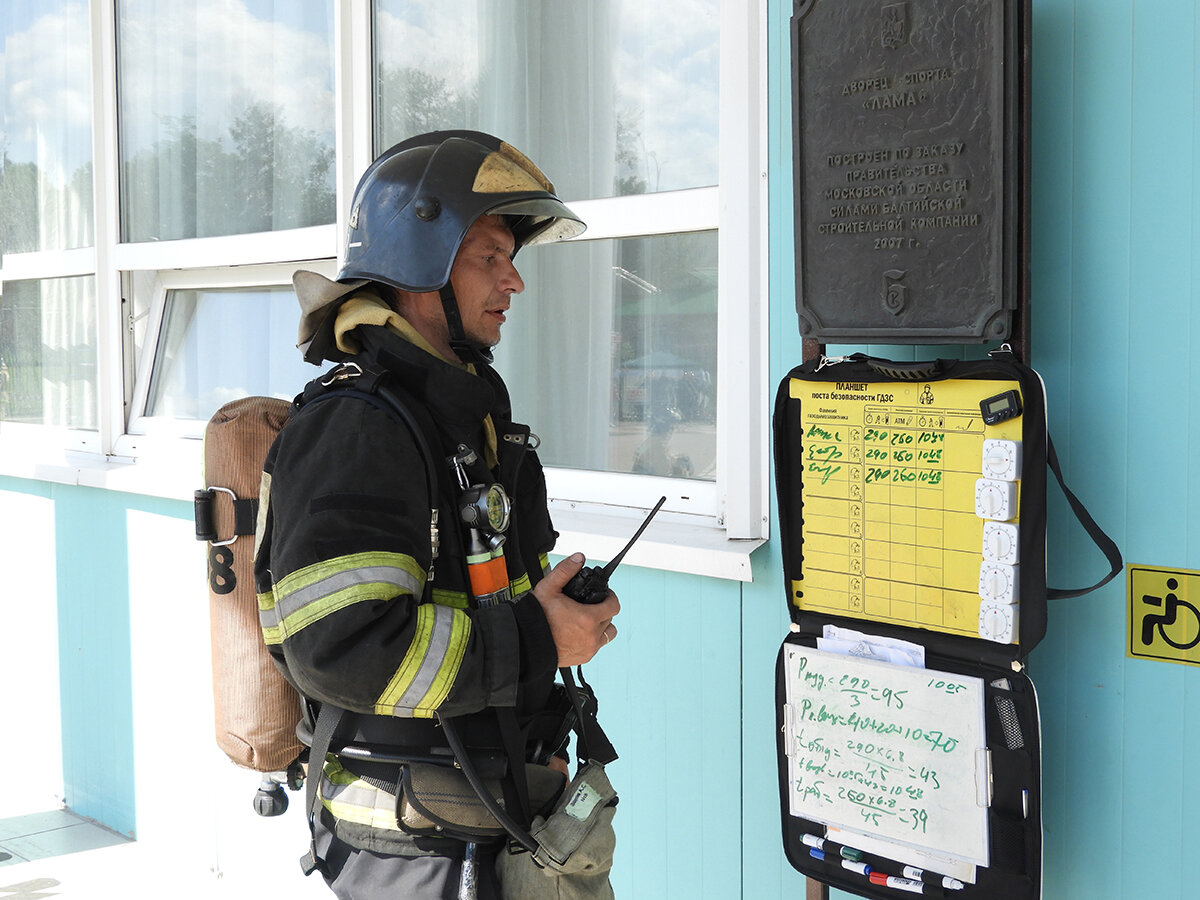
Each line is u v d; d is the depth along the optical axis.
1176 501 1.67
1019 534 1.66
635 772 2.41
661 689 2.35
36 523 3.99
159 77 3.56
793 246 2.07
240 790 3.32
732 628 2.22
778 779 2.04
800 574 1.94
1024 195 1.62
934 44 1.68
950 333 1.71
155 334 3.74
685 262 2.41
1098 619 1.75
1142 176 1.66
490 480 1.52
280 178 3.25
